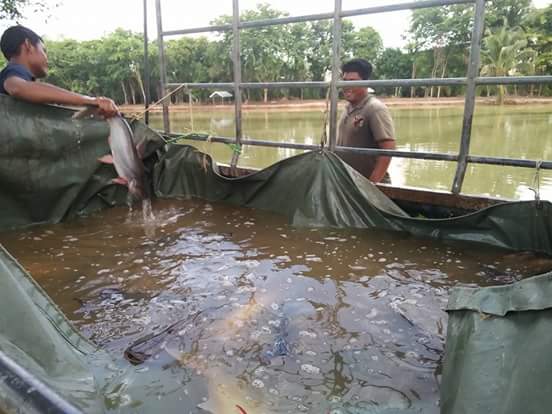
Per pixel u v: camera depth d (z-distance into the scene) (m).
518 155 11.19
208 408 1.61
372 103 4.30
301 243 3.22
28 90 3.53
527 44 41.44
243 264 2.86
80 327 2.15
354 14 3.67
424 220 3.28
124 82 46.28
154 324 2.18
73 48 45.88
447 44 42.12
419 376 1.79
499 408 1.29
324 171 3.64
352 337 2.05
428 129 17.94
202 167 4.44
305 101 44.75
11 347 1.42
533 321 1.52
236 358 1.90
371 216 3.49
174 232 3.50
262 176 4.02
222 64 44.00
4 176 3.54
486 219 3.12
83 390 1.49
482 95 42.41
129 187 3.83
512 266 2.79
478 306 1.74
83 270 2.81
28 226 3.73
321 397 1.67
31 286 1.87
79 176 3.97
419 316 2.22
